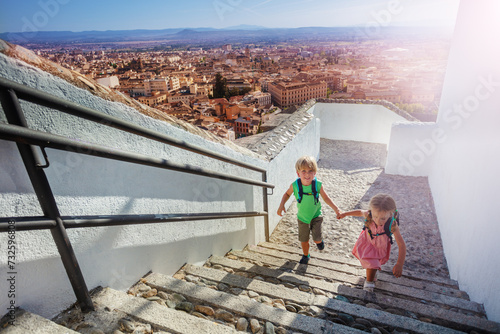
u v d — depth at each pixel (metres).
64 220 1.31
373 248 2.65
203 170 2.09
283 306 2.08
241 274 2.68
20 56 1.22
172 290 1.93
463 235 3.13
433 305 2.47
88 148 1.22
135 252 1.92
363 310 2.05
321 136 9.27
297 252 3.83
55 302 1.43
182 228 2.40
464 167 3.46
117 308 1.58
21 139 1.00
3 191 1.17
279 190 4.92
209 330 1.52
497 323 2.05
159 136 1.69
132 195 1.84
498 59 2.71
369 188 5.96
